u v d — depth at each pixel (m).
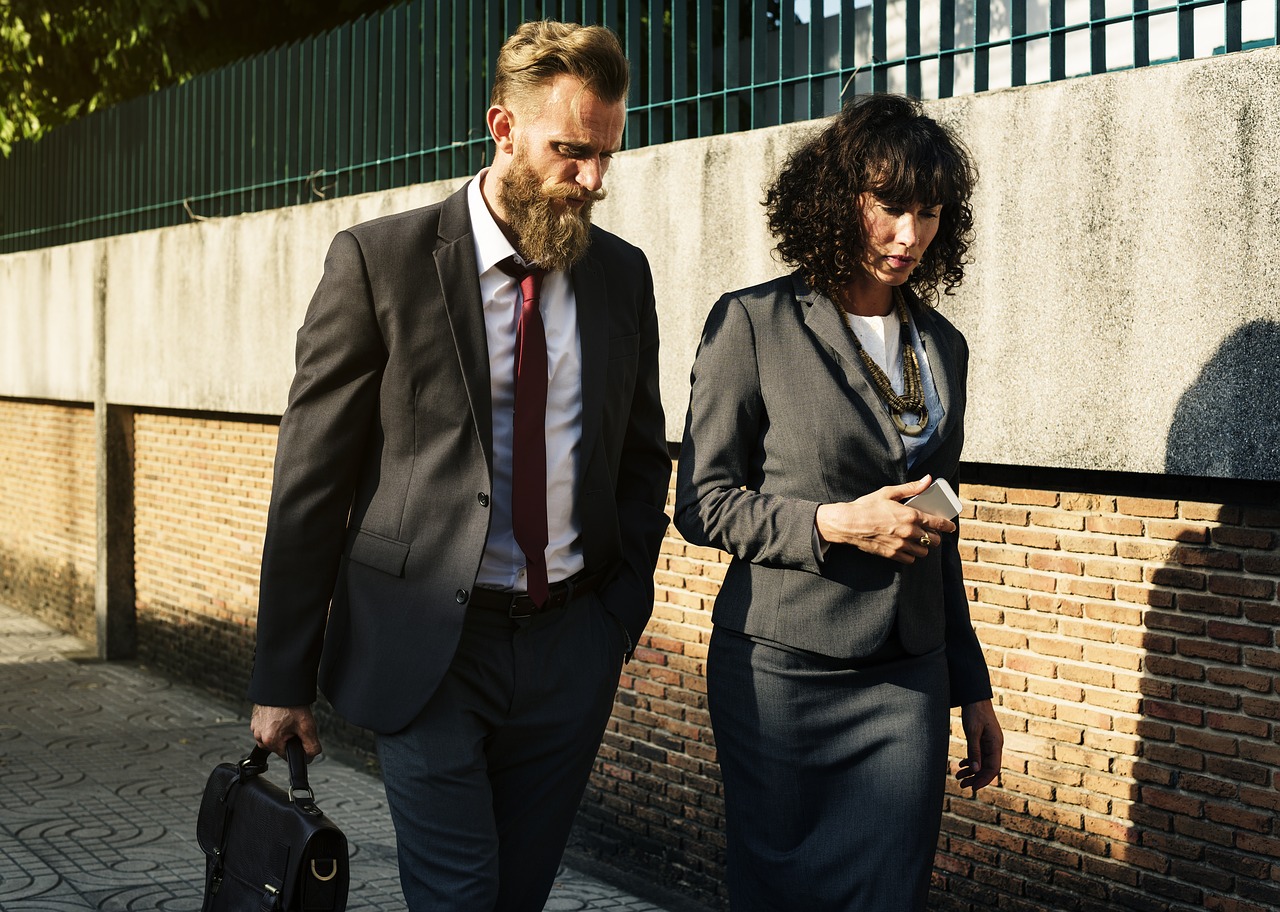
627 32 5.50
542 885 2.82
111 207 10.00
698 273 4.99
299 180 7.83
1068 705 4.11
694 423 2.82
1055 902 4.15
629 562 2.89
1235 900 3.71
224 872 2.67
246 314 7.90
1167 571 3.85
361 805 6.21
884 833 2.69
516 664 2.64
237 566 8.46
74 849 5.36
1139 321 3.68
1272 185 3.37
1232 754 3.71
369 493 2.66
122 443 9.81
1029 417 3.96
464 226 2.65
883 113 2.71
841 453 2.68
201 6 11.16
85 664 9.62
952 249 2.89
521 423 2.63
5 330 11.44
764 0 5.00
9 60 12.44
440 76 6.66
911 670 2.75
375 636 2.61
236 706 8.43
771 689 2.74
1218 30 3.93
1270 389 3.38
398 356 2.59
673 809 5.30
